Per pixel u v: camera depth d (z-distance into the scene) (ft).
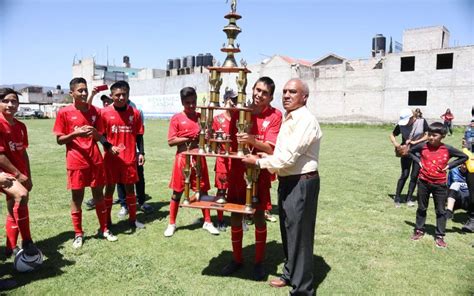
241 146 12.59
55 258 15.08
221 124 16.15
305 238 11.92
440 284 13.28
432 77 114.52
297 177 11.87
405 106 119.55
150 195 25.81
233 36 12.62
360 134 86.17
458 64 110.22
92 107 17.03
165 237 17.70
